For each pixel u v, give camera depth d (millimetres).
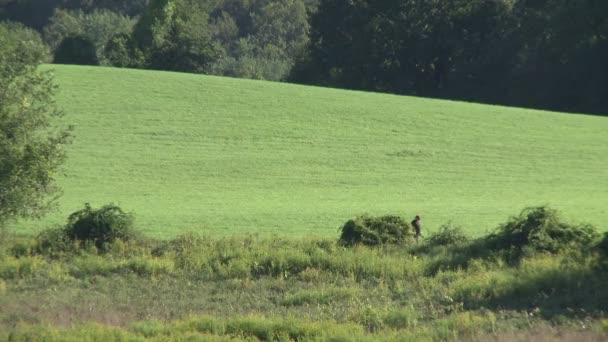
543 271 84812
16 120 106812
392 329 68750
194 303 80875
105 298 82625
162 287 88938
